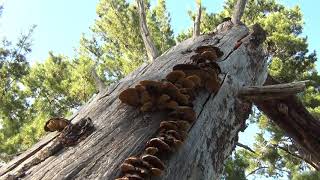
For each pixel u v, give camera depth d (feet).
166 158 3.43
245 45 6.56
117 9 19.19
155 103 3.88
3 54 16.29
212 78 4.49
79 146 3.50
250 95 5.45
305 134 7.70
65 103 15.69
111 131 3.70
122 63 17.25
